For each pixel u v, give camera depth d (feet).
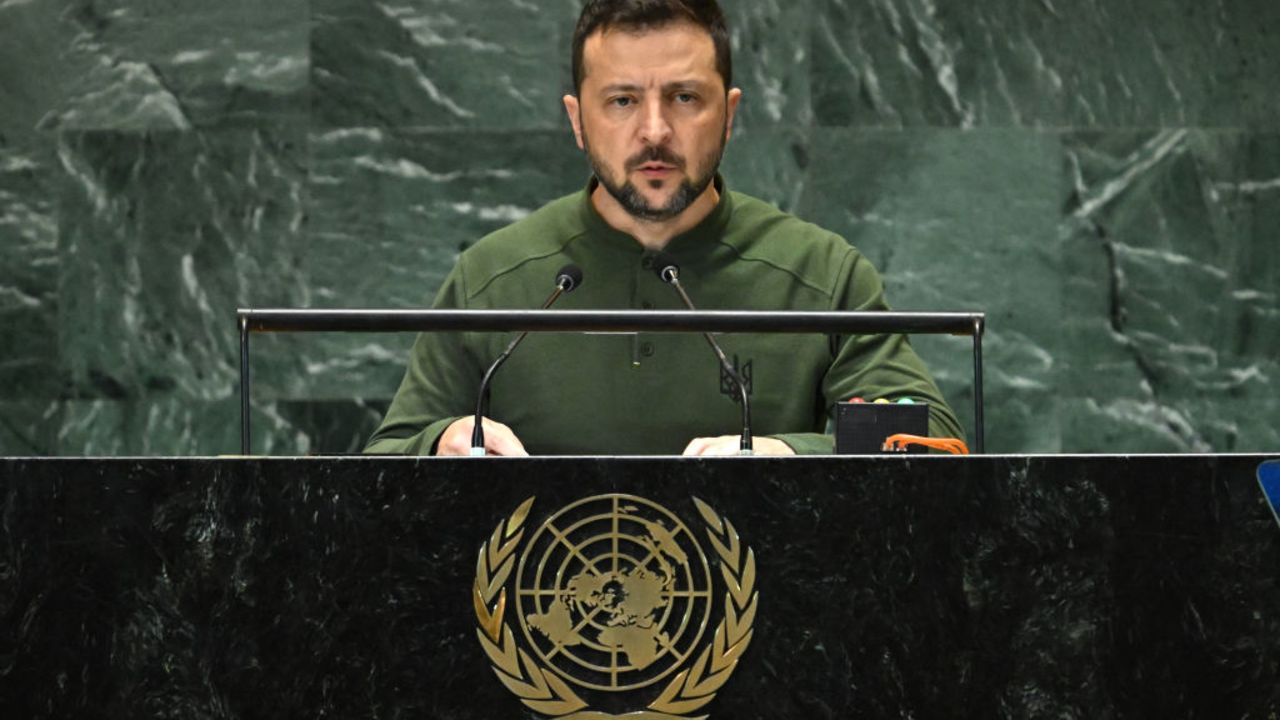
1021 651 24.14
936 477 24.34
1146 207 70.23
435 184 69.56
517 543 24.07
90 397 68.90
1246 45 70.59
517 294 40.83
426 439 36.06
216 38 69.62
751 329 28.43
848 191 70.03
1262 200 70.44
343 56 69.77
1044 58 70.23
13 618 23.91
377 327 28.19
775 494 24.26
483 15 70.03
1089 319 69.97
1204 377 69.97
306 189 69.41
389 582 23.99
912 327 28.81
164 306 69.10
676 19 38.40
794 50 70.13
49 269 69.05
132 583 23.98
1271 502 24.36
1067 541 24.29
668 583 24.09
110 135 69.36
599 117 38.63
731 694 23.99
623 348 39.47
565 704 23.85
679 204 38.75
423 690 23.85
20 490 24.09
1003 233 70.03
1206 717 24.18
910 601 24.17
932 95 70.13
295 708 23.81
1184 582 24.29
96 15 69.56
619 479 24.26
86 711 23.84
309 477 24.13
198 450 68.85
